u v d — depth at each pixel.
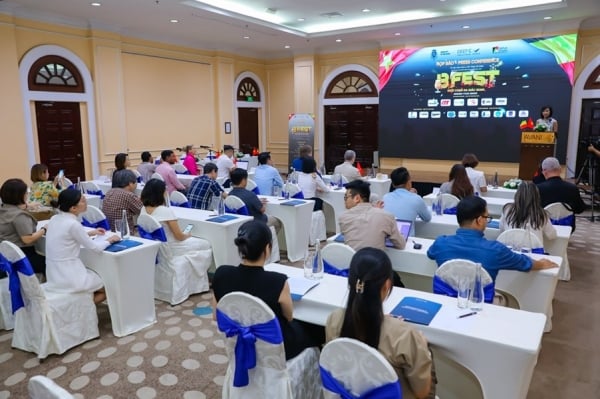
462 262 2.18
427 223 3.69
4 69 6.91
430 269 2.82
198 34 9.45
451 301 2.09
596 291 3.90
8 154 7.08
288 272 2.52
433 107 9.88
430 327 1.82
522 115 9.05
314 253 2.54
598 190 7.10
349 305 1.56
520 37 8.87
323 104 11.66
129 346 2.95
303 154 6.79
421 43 9.83
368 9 8.30
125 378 2.58
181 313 3.46
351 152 6.44
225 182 6.98
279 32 9.26
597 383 2.53
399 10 8.42
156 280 3.70
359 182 3.02
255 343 1.76
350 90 11.27
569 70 8.52
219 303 1.77
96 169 8.46
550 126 7.25
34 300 2.75
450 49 9.53
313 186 5.50
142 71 9.23
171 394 2.42
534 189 3.21
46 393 1.19
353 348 1.34
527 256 2.52
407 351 1.50
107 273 3.02
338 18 9.06
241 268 1.94
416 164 10.29
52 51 7.62
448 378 2.18
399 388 1.32
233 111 11.42
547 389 2.47
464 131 9.64
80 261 2.95
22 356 2.83
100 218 3.72
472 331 1.78
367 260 1.55
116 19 8.00
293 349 1.96
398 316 1.90
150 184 3.57
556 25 8.52
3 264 2.74
